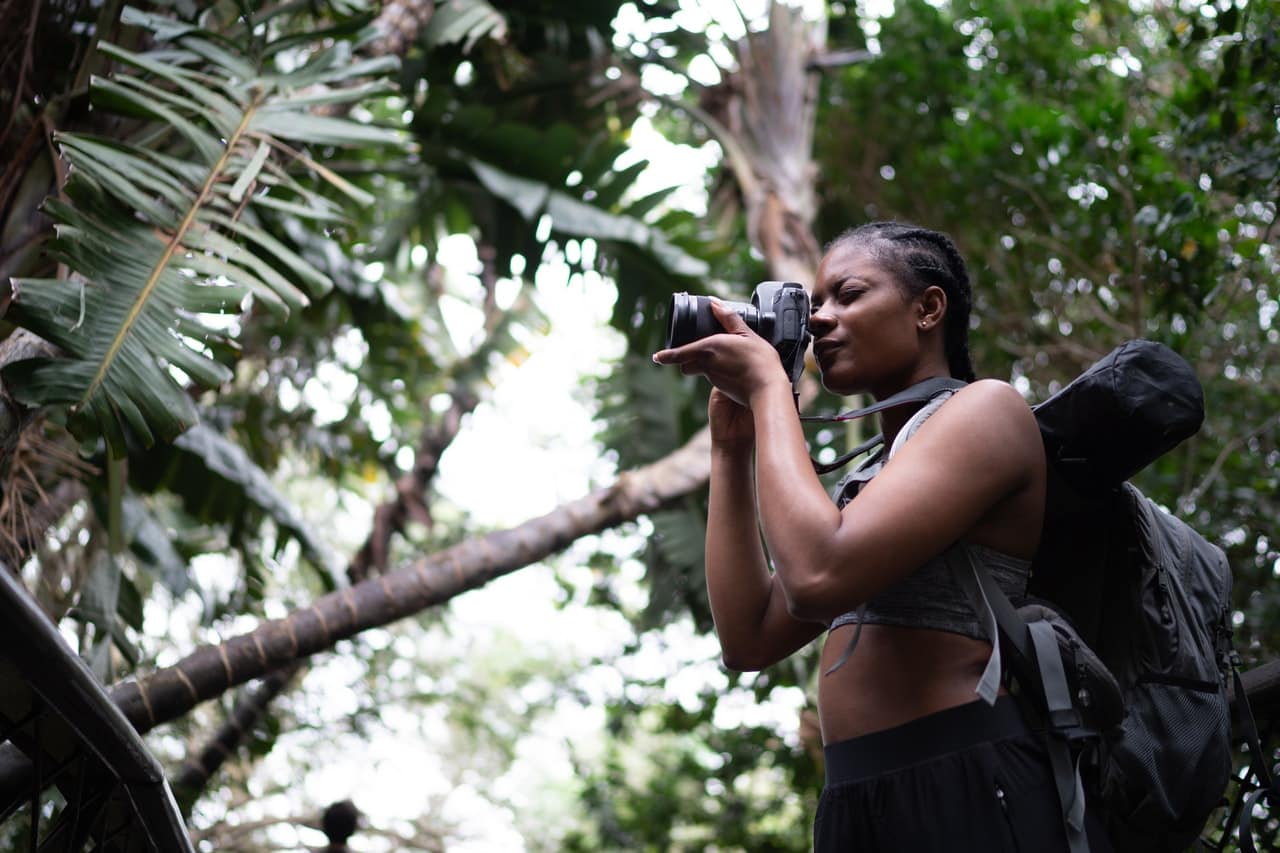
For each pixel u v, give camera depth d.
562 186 6.46
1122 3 7.95
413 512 8.57
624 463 7.77
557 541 5.42
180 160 4.29
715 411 2.18
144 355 3.22
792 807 11.22
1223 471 6.28
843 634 1.94
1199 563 2.13
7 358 3.36
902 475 1.73
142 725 4.37
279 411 8.30
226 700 8.23
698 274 6.36
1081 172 7.40
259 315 7.97
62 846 2.28
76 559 5.28
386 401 8.70
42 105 4.21
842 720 1.88
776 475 1.75
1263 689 2.46
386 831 9.26
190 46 4.24
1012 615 1.76
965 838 1.72
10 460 4.17
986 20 8.57
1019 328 7.66
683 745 12.09
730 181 7.80
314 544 6.22
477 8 6.33
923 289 2.02
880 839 1.79
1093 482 1.97
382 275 7.97
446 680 11.89
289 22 5.86
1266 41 4.28
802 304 1.99
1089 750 1.83
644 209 6.56
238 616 6.82
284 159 4.48
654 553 7.45
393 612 4.91
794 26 7.77
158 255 3.45
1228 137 4.48
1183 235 5.19
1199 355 6.47
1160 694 1.96
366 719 10.04
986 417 1.80
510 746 12.45
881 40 8.78
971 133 8.00
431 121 6.28
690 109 7.56
